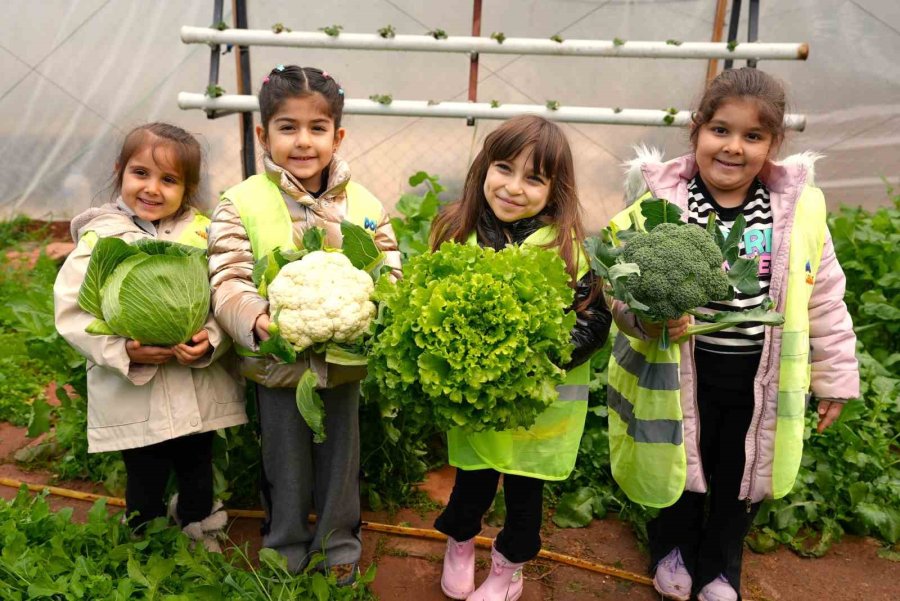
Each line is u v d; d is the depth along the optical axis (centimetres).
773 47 466
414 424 338
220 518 297
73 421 351
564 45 483
